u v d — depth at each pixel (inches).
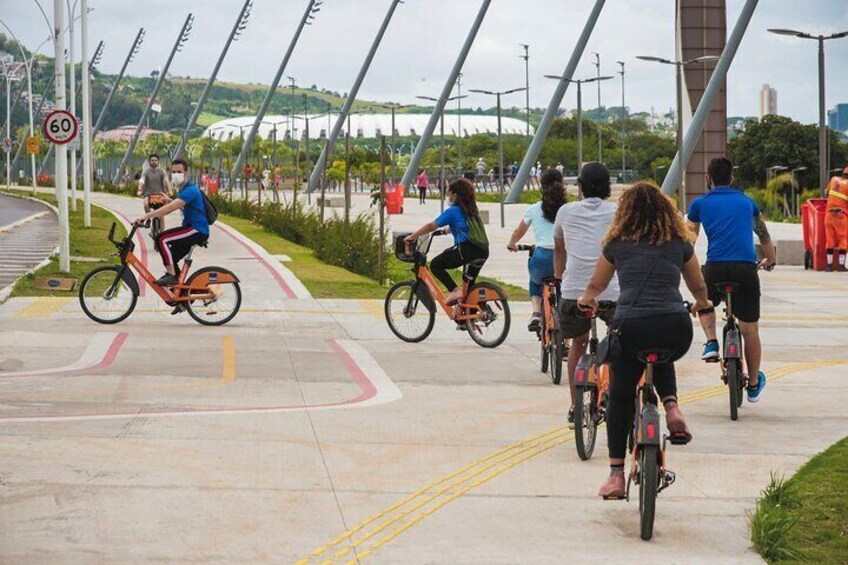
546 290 735.1
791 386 724.0
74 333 893.2
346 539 391.9
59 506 421.4
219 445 525.0
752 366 642.8
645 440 395.5
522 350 853.2
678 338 408.5
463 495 452.4
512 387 702.5
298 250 1764.3
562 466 502.9
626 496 426.6
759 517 400.5
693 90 3548.2
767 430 587.5
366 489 457.1
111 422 569.6
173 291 949.8
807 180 5871.1
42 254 1724.9
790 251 1731.1
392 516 420.8
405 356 819.4
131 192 4308.6
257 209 2470.5
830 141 5949.8
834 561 375.2
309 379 717.9
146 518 409.1
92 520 405.4
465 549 383.6
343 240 1550.2
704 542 395.9
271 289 1226.0
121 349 821.2
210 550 376.5
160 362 770.2
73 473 467.8
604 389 525.0
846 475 484.1
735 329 624.7
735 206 627.2
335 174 5349.4
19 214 3176.7
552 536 400.5
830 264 1617.9
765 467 505.4
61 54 1347.2
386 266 1498.5
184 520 408.2
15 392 653.3
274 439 541.3
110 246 1736.0
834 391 706.2
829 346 907.4
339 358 804.6
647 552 383.9
